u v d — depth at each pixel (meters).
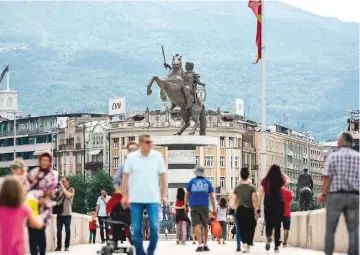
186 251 40.66
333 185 27.88
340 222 35.69
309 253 37.41
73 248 45.03
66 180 42.41
